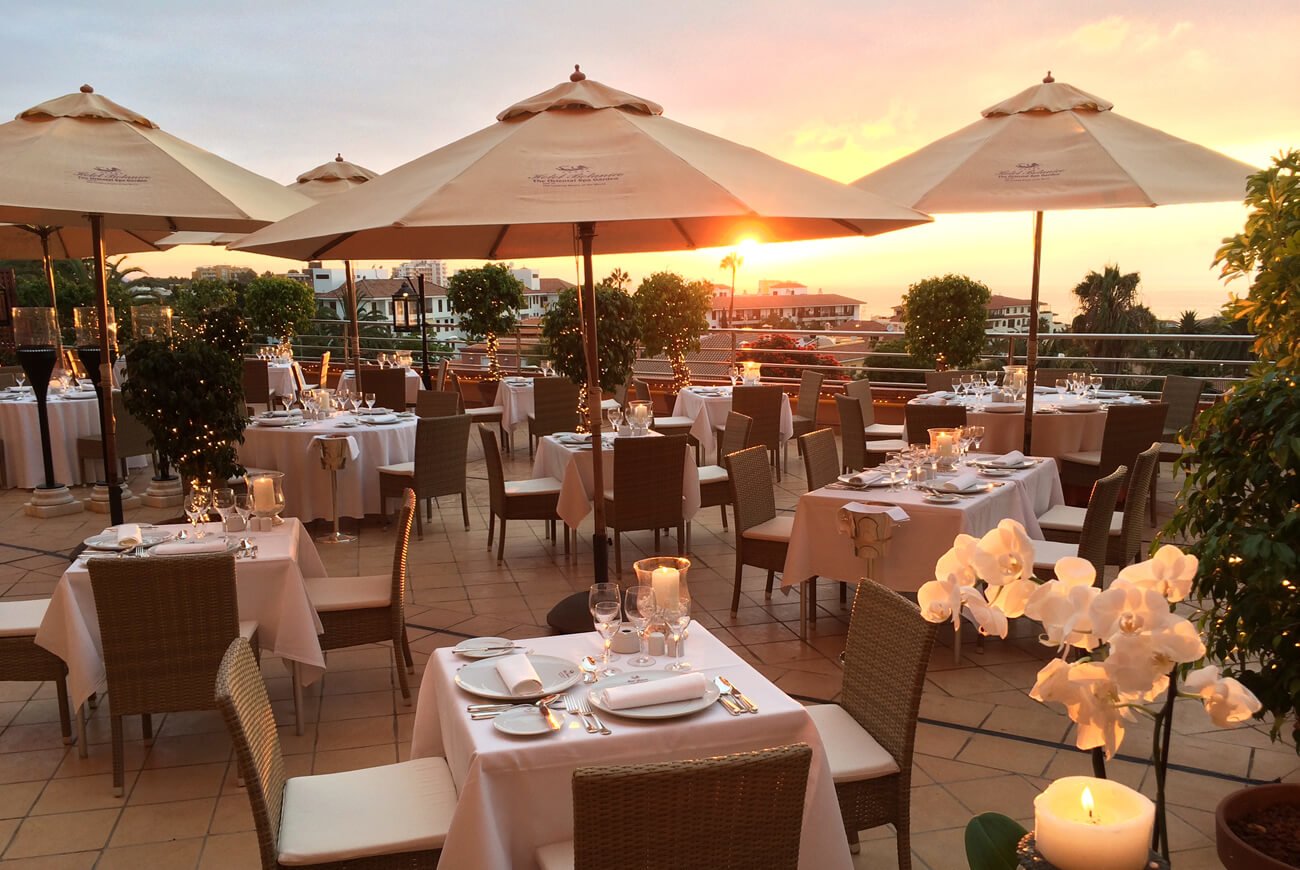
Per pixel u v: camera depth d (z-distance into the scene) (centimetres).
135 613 338
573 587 595
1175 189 504
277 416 786
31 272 1886
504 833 227
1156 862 143
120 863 303
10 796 347
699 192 329
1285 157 304
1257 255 308
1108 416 664
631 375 1116
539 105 397
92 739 396
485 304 1320
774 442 899
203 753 382
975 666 459
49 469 808
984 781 346
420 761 276
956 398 845
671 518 614
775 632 511
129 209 455
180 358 659
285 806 250
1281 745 371
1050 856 142
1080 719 144
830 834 243
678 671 277
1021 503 520
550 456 696
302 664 402
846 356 1209
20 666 384
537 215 315
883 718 277
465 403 1426
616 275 1120
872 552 444
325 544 708
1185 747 371
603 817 173
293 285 1597
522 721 241
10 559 669
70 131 498
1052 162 535
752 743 243
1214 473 297
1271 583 258
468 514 796
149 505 830
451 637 510
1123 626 139
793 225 434
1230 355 964
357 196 377
